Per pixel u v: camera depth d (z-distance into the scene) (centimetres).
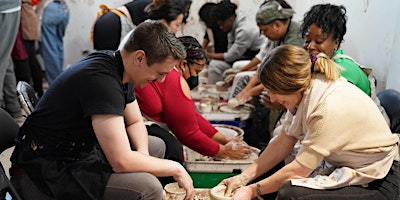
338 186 145
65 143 143
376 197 145
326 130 140
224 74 363
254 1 461
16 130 163
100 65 139
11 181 148
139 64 140
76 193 141
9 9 313
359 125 143
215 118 279
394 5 226
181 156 203
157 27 139
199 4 463
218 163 202
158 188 145
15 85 348
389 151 149
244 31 376
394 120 183
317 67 147
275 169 185
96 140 148
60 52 425
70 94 138
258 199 156
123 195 143
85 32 464
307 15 194
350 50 294
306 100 146
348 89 147
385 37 238
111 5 455
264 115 275
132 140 169
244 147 213
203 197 180
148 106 198
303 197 141
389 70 224
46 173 140
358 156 146
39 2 427
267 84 146
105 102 134
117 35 298
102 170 145
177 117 197
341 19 188
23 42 380
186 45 210
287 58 142
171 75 196
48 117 142
